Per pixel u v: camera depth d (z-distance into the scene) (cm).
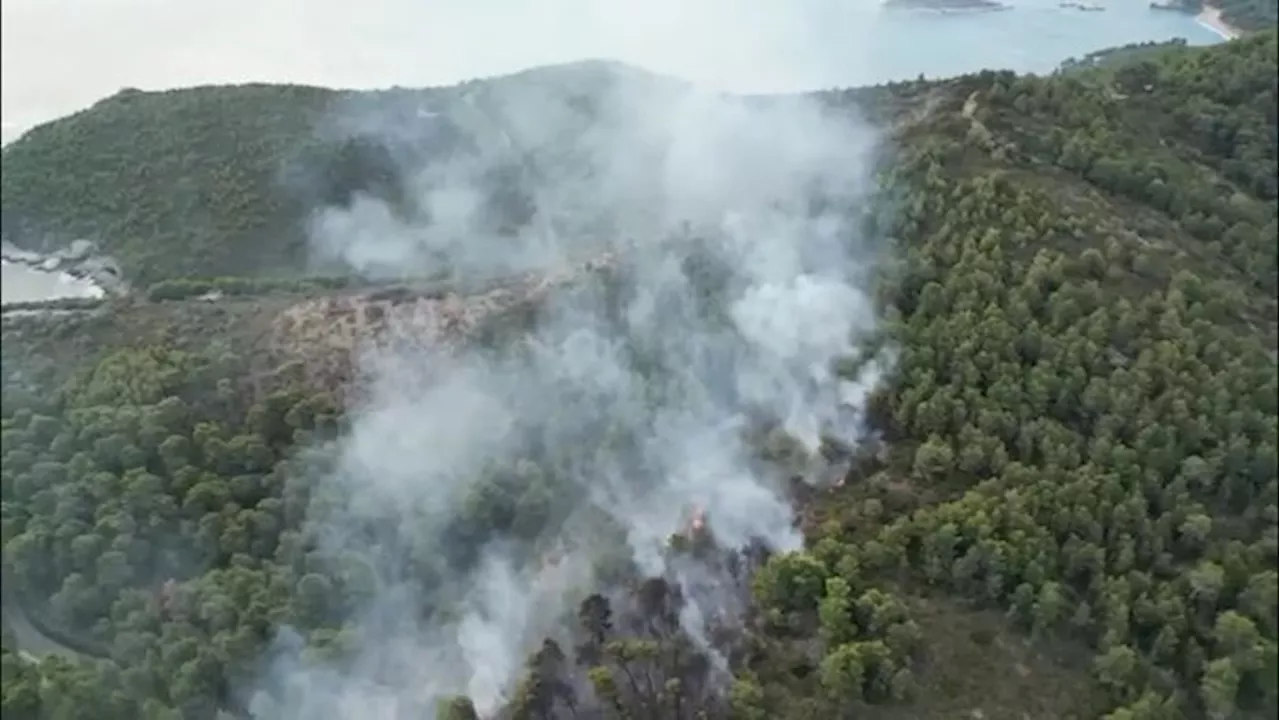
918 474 11500
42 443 13262
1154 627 10119
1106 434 11300
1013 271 12988
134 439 12988
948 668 9931
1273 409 11775
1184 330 12312
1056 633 10131
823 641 10081
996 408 11575
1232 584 10325
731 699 9869
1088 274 13200
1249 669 9800
